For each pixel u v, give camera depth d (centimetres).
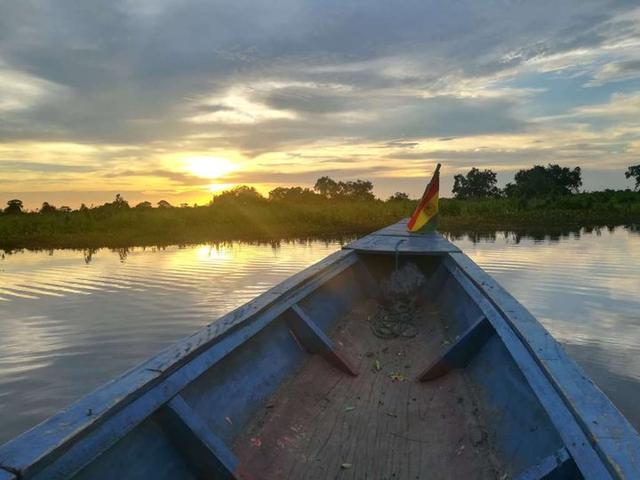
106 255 1644
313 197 4750
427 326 526
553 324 774
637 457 165
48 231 2297
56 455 166
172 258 1536
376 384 399
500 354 339
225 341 298
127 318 851
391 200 3784
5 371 629
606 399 206
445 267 593
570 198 3350
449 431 322
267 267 1330
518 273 1196
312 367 400
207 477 237
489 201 3372
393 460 301
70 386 589
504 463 260
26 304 949
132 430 210
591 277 1142
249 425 304
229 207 2744
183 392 263
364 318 551
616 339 700
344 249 631
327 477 286
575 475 183
